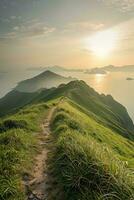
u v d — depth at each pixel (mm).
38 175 15406
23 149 20094
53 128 32219
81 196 11852
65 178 13609
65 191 12750
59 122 33969
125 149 44969
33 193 13219
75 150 15195
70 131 24969
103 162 13180
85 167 13273
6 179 14273
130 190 11203
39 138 26094
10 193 13031
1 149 19266
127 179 12023
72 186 12609
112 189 11523
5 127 31250
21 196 12789
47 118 42562
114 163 13266
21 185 13992
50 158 18094
